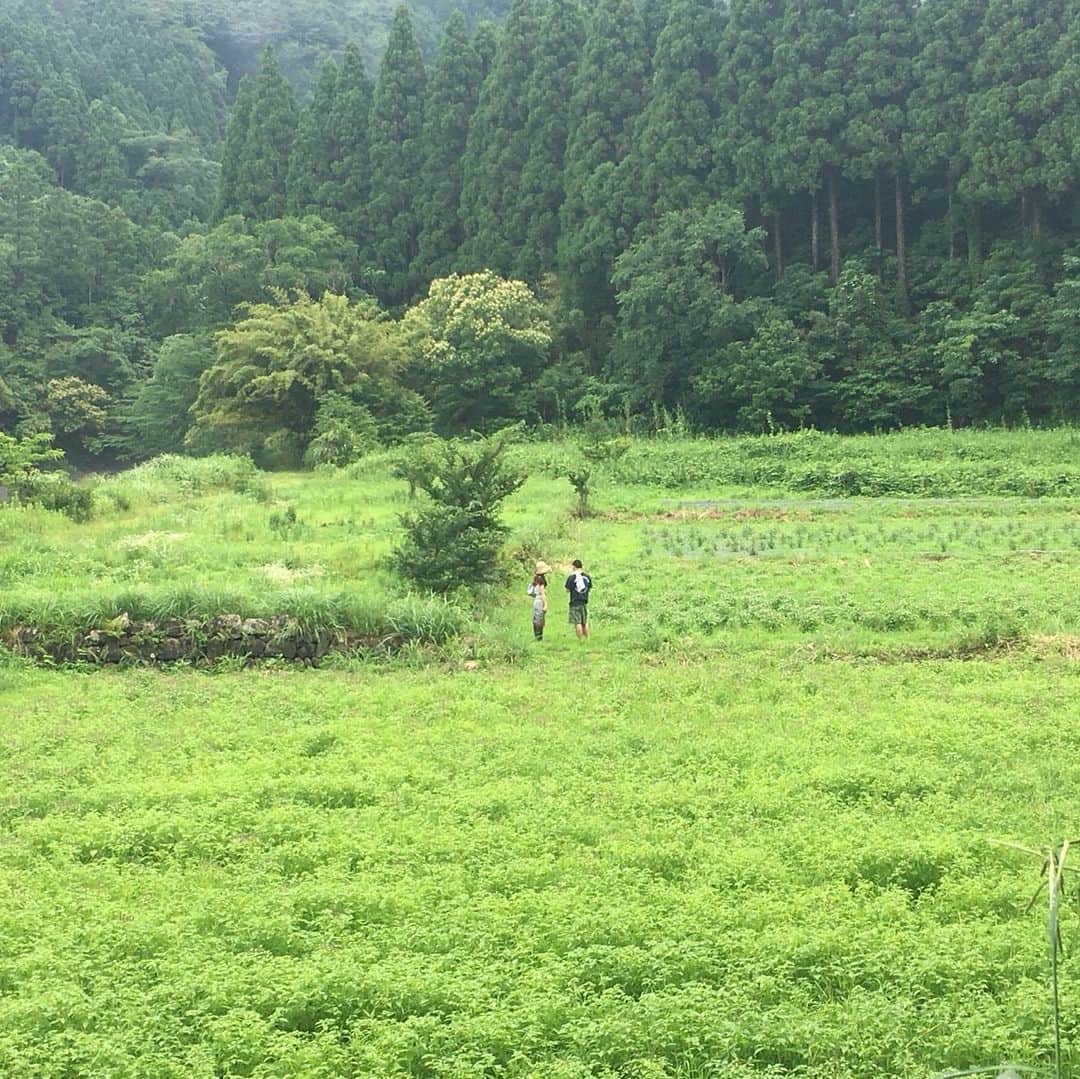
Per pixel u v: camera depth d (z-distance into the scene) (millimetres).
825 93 52438
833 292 50688
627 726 14180
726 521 31422
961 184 49094
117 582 22766
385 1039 6934
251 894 9258
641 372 53375
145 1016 7383
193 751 13656
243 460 41250
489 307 54031
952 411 48875
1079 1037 6832
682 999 7227
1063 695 14898
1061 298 45406
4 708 16078
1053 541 26609
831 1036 6883
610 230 56094
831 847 9797
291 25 131750
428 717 14977
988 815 10594
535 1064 6770
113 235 73688
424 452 24047
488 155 63250
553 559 25562
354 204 68562
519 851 10086
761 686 16078
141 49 112688
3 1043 6906
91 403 64938
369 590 21500
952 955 7816
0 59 93188
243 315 58469
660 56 56625
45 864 10031
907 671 16625
